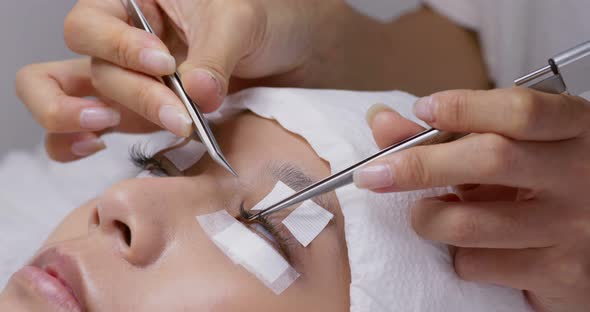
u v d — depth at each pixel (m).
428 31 0.55
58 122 0.43
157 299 0.37
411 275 0.38
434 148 0.36
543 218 0.37
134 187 0.38
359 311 0.37
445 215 0.37
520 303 0.40
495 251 0.39
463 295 0.39
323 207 0.39
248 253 0.38
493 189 0.39
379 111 0.38
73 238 0.39
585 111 0.35
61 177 0.52
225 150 0.41
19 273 0.38
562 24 0.51
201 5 0.43
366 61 0.53
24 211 0.51
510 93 0.35
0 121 0.62
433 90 0.55
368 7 0.54
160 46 0.39
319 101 0.42
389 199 0.39
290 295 0.38
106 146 0.50
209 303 0.37
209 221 0.38
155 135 0.46
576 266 0.38
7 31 0.60
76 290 0.37
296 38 0.47
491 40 0.54
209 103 0.39
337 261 0.39
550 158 0.36
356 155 0.39
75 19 0.41
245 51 0.44
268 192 0.40
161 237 0.38
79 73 0.47
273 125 0.41
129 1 0.41
